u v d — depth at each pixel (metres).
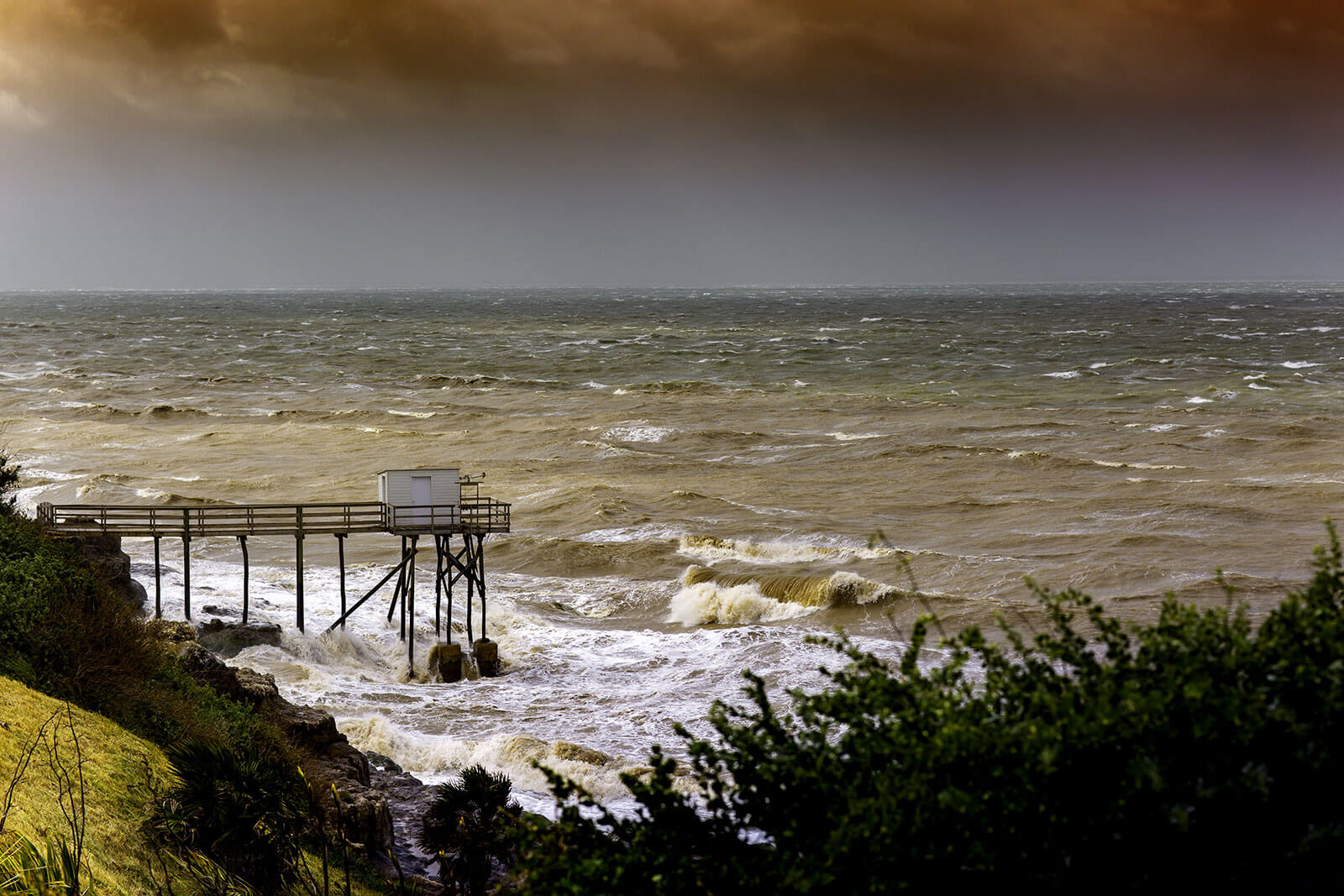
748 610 63.53
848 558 72.56
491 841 21.14
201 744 20.67
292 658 52.06
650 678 51.91
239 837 19.80
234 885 19.50
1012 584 66.50
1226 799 9.57
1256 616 59.28
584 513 85.56
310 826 21.78
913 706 11.50
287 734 31.31
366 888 23.08
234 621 54.84
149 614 49.84
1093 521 81.12
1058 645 11.62
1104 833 9.73
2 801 18.97
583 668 53.62
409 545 77.81
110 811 20.72
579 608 66.12
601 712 46.16
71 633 29.80
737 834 11.73
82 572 37.59
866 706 11.76
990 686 11.51
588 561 74.12
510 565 74.12
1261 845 9.60
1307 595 11.12
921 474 99.12
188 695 30.14
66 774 20.50
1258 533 76.88
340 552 56.12
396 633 57.81
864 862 10.19
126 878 18.62
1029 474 97.94
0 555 34.38
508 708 46.81
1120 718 9.95
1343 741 9.77
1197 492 88.25
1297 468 97.25
